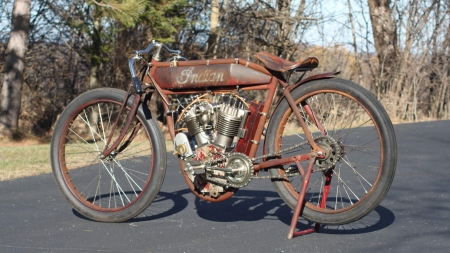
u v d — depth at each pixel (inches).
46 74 911.7
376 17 829.8
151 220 181.0
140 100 177.8
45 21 872.3
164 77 172.2
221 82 164.2
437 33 850.8
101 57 720.3
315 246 149.9
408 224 172.2
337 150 155.4
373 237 157.9
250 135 162.9
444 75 849.5
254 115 163.2
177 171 283.6
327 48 820.0
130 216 175.0
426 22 842.8
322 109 175.2
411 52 845.8
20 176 279.7
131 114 177.5
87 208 180.5
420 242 152.9
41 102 909.2
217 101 167.2
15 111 709.3
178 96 180.5
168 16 688.4
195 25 829.2
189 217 183.8
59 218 185.8
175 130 171.5
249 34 791.7
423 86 848.3
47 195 226.2
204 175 164.1
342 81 154.5
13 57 703.7
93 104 186.4
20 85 711.1
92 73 829.2
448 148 350.3
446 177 254.7
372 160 301.4
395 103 769.6
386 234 160.9
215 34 800.9
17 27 701.9
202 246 151.7
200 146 164.6
